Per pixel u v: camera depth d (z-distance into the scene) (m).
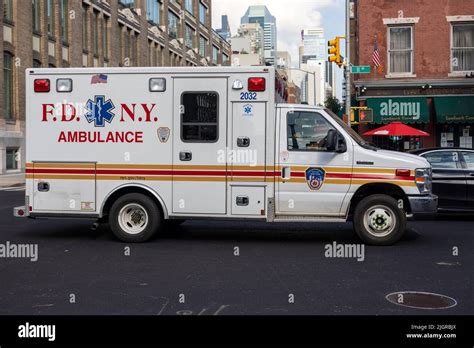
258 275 7.36
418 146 25.05
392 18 24.97
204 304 6.04
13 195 18.94
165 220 10.92
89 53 35.38
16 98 28.86
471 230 11.30
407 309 5.85
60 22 32.50
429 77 24.78
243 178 9.52
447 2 24.61
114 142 9.79
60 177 9.95
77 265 7.99
